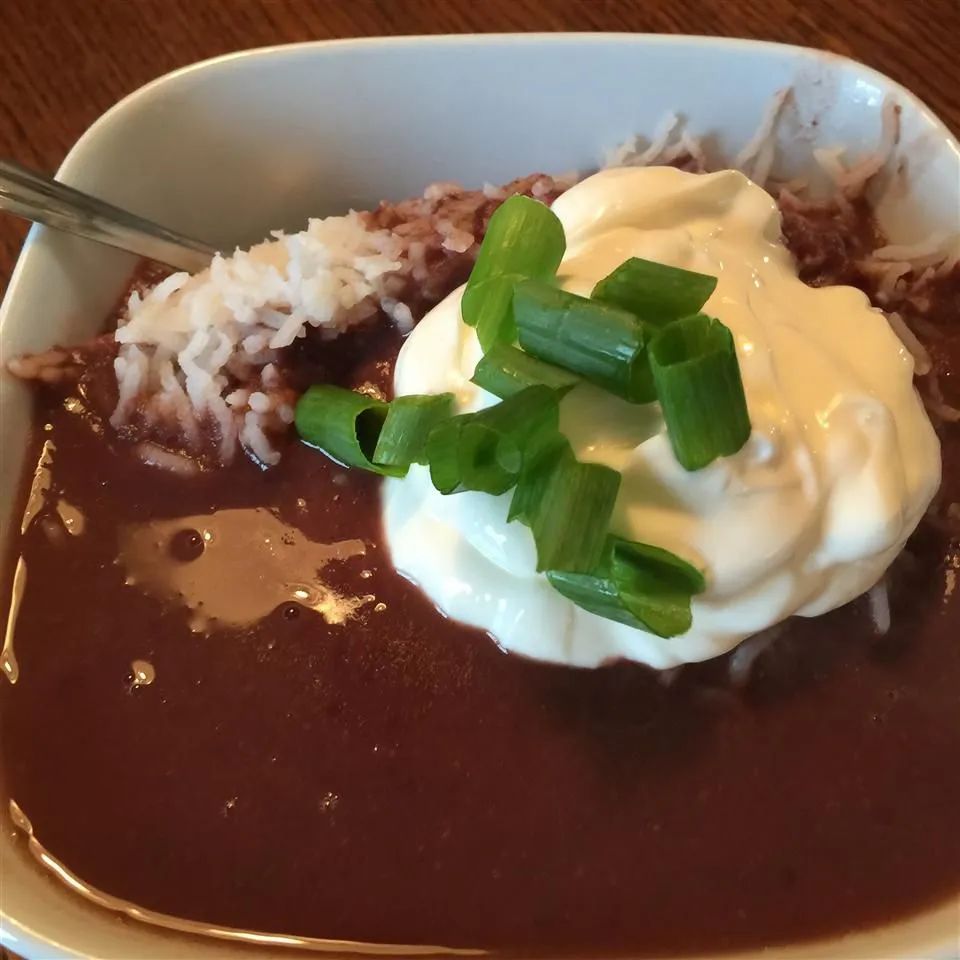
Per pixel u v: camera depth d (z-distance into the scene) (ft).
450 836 0.48
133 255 0.63
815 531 0.48
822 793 0.49
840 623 0.52
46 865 0.48
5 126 0.73
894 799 0.49
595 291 0.48
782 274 0.55
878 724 0.50
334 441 0.55
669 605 0.45
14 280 0.58
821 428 0.48
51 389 0.58
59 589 0.54
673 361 0.45
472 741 0.50
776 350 0.50
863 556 0.48
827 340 0.52
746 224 0.56
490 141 0.69
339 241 0.59
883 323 0.53
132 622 0.53
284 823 0.48
